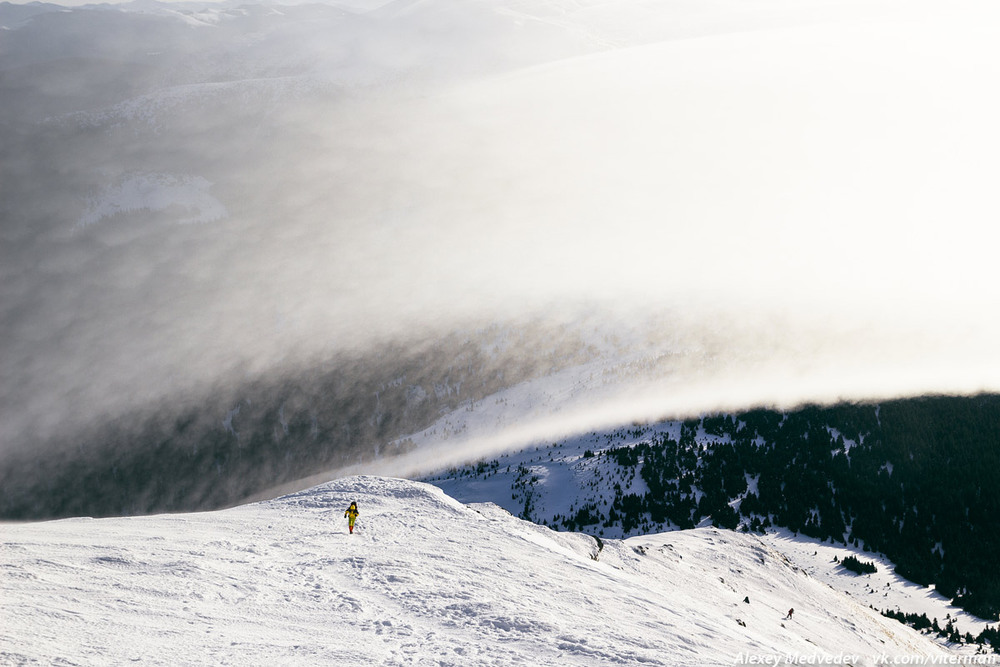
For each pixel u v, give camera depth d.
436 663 17.38
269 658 16.75
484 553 32.03
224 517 39.28
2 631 16.12
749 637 26.56
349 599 22.94
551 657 18.53
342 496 44.72
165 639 17.34
